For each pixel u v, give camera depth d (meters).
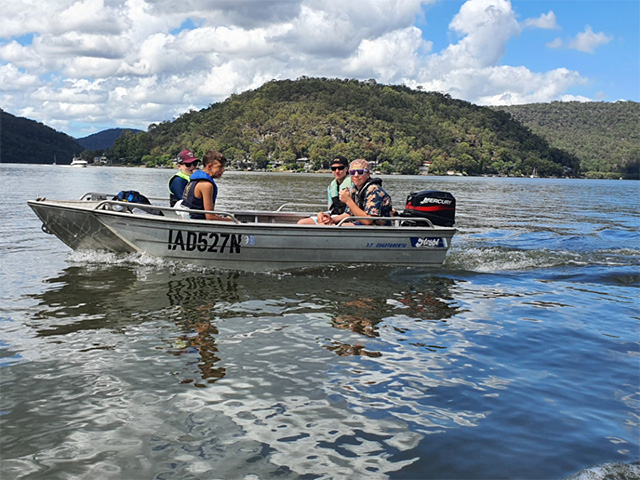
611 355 3.88
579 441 2.64
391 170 197.25
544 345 4.07
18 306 4.65
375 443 2.57
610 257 8.18
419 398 3.07
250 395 3.04
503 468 2.39
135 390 3.06
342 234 6.57
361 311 4.85
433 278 6.49
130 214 6.30
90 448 2.46
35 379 3.17
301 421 2.76
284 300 5.14
